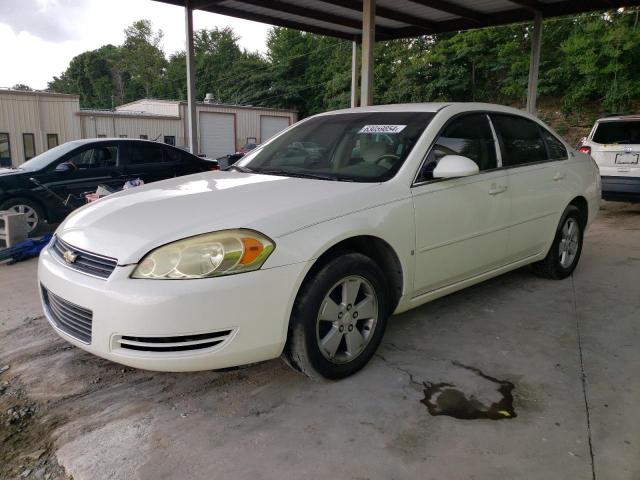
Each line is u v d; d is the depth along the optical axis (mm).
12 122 21969
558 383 2850
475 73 27922
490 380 2889
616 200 7984
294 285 2514
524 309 3943
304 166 3564
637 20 19500
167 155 8711
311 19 10617
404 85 30188
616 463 2182
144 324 2293
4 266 5570
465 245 3457
